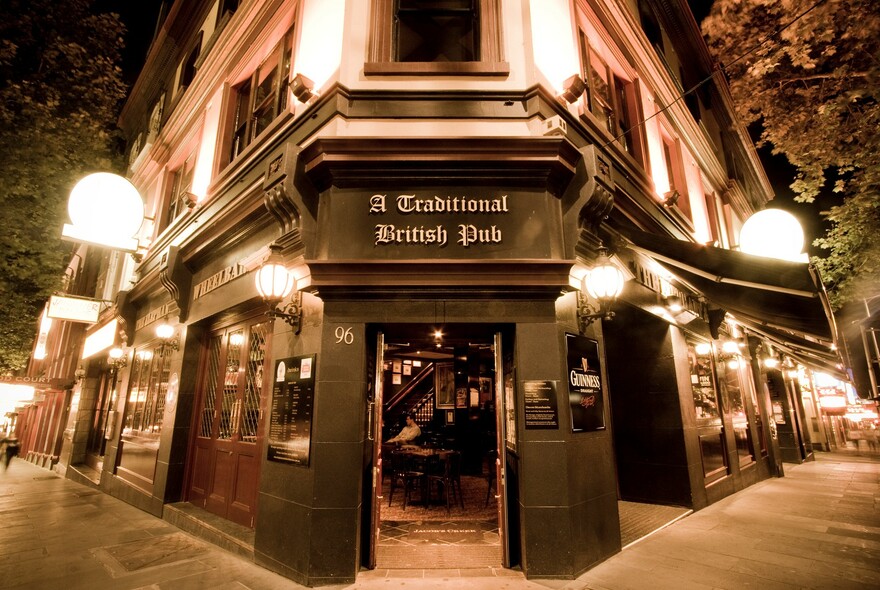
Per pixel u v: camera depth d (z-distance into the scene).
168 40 12.80
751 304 5.73
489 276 4.86
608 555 5.09
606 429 5.50
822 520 6.87
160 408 8.58
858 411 23.39
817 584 4.42
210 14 11.11
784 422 15.29
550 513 4.55
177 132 10.82
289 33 7.39
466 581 4.44
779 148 9.67
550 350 4.90
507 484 5.02
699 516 7.09
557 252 5.16
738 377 11.26
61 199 9.66
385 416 13.52
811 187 9.79
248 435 6.42
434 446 8.99
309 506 4.55
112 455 10.50
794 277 4.50
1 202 8.69
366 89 5.45
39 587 4.63
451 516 6.85
